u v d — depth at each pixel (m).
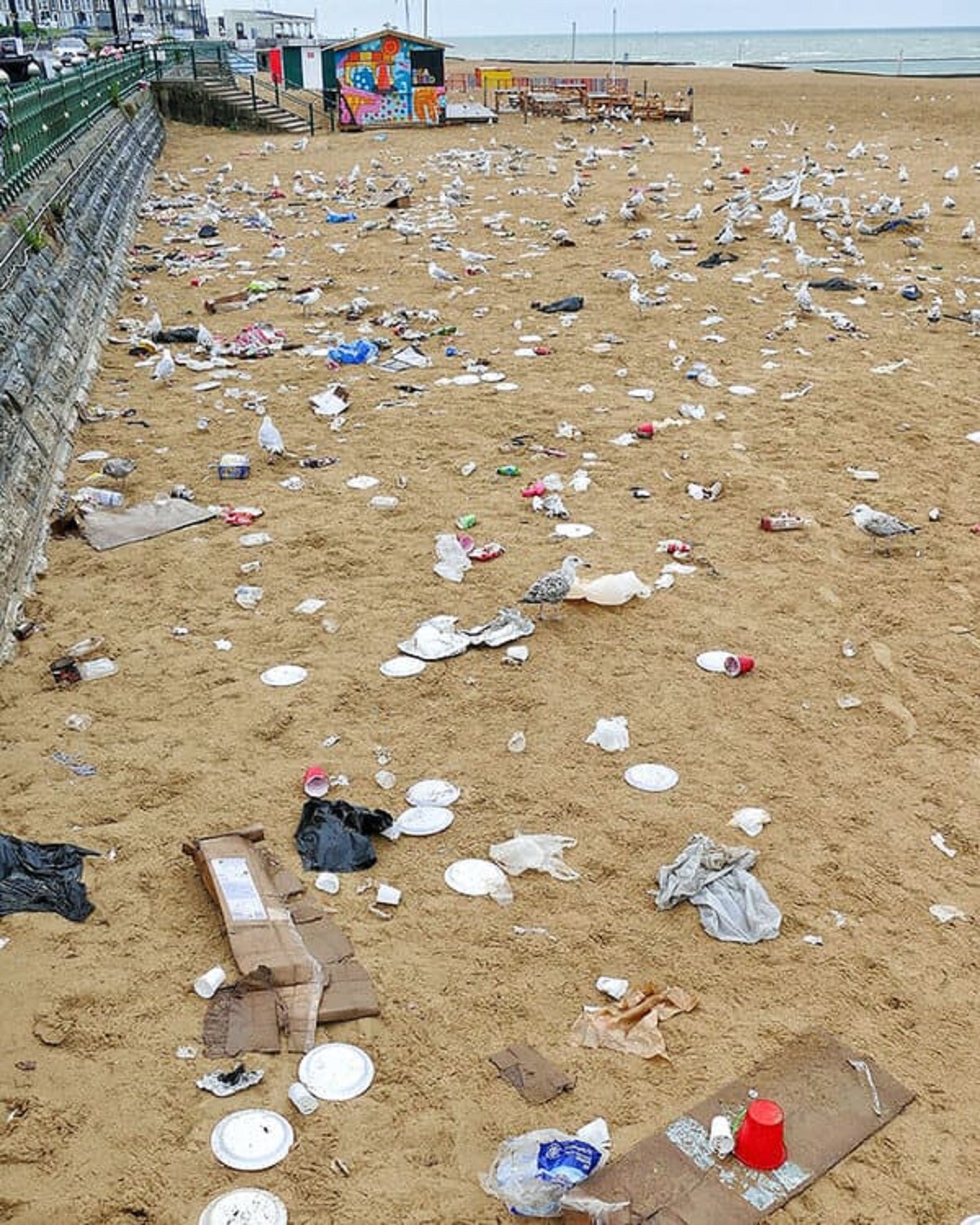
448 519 7.40
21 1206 3.13
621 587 6.32
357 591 6.53
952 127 29.69
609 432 8.88
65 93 15.77
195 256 15.48
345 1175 3.24
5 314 8.26
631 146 26.69
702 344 11.16
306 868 4.39
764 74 57.84
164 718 5.38
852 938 4.13
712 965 4.01
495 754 5.13
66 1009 3.76
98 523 7.32
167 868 4.40
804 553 7.00
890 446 8.68
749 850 4.47
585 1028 3.73
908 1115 3.45
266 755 5.10
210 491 7.90
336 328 11.93
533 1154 3.25
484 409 9.39
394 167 23.70
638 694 5.58
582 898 4.31
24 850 4.41
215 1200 3.15
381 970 3.95
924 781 4.99
